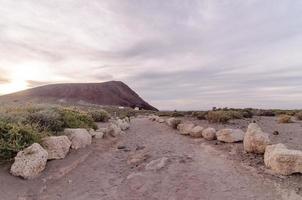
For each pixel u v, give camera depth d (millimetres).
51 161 7535
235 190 5613
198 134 12711
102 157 9148
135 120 31359
